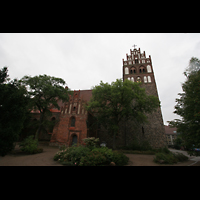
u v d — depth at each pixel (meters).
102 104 20.34
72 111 24.84
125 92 17.73
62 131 23.58
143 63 31.81
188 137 11.45
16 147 18.20
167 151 18.95
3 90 6.85
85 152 10.62
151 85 28.73
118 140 25.23
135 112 20.14
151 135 23.92
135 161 12.13
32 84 21.17
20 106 7.44
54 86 23.66
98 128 27.09
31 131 26.44
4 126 6.67
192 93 11.59
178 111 12.85
